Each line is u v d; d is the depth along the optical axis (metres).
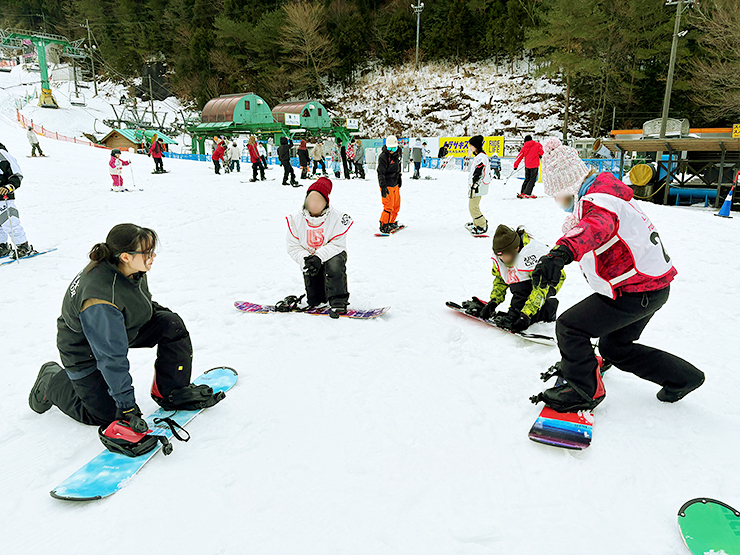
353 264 6.07
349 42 45.44
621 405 2.70
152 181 15.91
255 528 1.87
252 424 2.58
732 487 2.07
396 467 2.22
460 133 38.16
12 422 2.64
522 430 2.50
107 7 63.72
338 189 14.62
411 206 11.06
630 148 15.50
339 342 3.64
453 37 42.66
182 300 4.67
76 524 1.90
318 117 33.16
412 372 3.14
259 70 48.97
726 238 7.56
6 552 1.77
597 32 30.62
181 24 54.81
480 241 7.35
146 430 2.28
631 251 2.25
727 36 22.75
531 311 3.60
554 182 2.42
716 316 4.16
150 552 1.76
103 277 2.23
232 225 8.82
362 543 1.79
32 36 46.91
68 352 2.31
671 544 1.78
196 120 44.75
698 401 2.74
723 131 18.17
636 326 2.54
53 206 10.60
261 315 4.22
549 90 37.38
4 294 4.90
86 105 52.44
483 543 1.79
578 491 2.05
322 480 2.14
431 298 4.71
